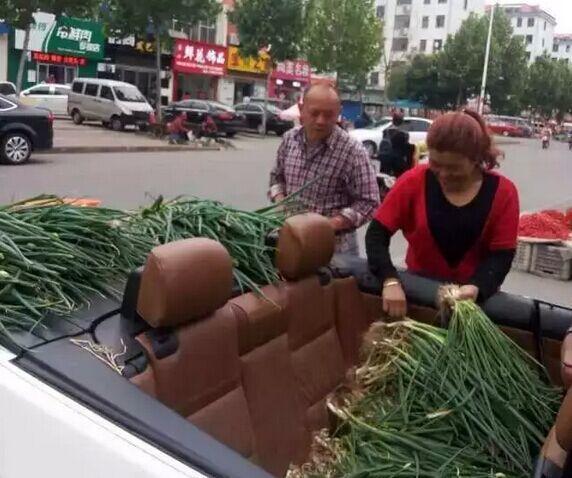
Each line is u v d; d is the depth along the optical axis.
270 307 2.29
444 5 89.44
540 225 7.98
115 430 1.46
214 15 28.77
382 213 2.78
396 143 12.09
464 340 2.28
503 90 65.75
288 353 2.41
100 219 2.19
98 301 1.90
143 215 2.49
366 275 2.81
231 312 2.02
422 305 2.68
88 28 36.00
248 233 2.52
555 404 2.27
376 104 58.59
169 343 1.79
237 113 29.62
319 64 45.66
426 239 2.72
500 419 2.14
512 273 7.83
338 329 2.76
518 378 2.24
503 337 2.33
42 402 1.50
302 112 3.70
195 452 1.46
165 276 1.73
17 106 14.53
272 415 2.25
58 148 17.77
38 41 34.34
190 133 23.45
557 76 87.81
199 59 41.78
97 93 26.98
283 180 3.92
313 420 2.47
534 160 30.80
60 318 1.77
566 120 110.94
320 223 2.54
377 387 2.36
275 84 47.59
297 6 31.36
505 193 2.62
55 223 2.10
